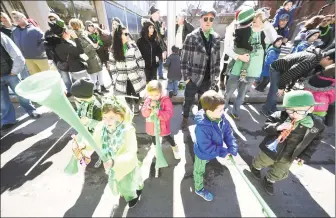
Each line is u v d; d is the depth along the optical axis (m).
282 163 2.01
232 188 2.30
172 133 3.33
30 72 4.12
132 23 14.83
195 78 2.85
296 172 2.50
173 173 2.51
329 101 2.61
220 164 2.65
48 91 0.98
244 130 3.39
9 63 3.00
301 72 2.37
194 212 2.03
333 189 2.28
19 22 3.59
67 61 3.76
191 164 2.66
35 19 6.88
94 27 4.78
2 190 2.29
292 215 2.01
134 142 1.70
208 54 2.76
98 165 2.59
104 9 10.88
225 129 1.90
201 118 1.82
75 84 1.97
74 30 3.78
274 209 2.06
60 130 3.39
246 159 2.75
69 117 1.16
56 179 2.43
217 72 2.86
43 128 3.44
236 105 3.53
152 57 3.82
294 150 1.86
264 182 2.28
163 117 2.27
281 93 2.76
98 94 2.22
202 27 2.62
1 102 3.27
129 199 2.00
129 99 3.69
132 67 3.20
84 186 2.33
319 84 2.45
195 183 2.15
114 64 3.25
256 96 4.34
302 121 1.70
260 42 2.84
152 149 2.95
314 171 2.52
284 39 4.70
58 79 1.07
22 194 2.23
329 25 3.83
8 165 2.65
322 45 3.48
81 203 2.13
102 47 4.77
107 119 1.58
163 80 5.29
